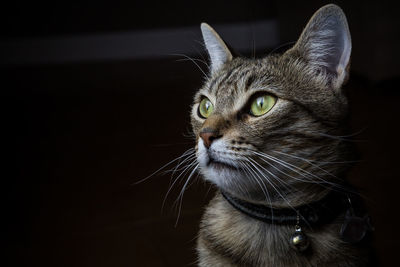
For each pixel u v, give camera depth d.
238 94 0.55
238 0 1.77
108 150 1.05
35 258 0.73
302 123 0.54
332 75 0.56
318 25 0.56
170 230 0.77
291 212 0.54
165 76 1.54
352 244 0.54
